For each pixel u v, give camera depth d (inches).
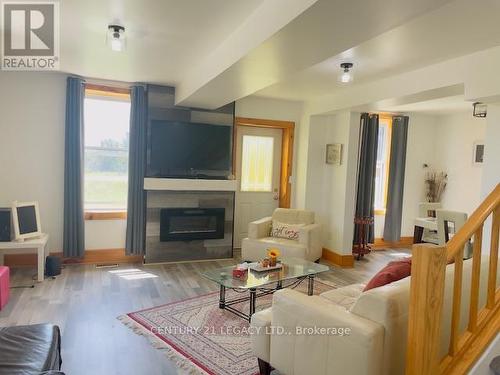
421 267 64.6
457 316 71.7
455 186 254.1
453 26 97.3
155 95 193.6
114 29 108.9
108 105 195.6
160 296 148.7
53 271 168.2
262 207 239.1
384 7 68.0
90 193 196.5
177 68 156.3
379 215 263.9
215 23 103.4
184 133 199.8
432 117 268.2
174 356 103.3
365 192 233.3
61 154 183.2
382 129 261.9
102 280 165.9
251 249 194.4
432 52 119.3
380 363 70.2
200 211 205.2
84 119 184.7
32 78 176.6
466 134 247.4
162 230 197.0
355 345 71.1
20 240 159.5
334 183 217.9
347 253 209.2
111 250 197.2
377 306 72.2
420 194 270.7
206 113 206.7
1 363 64.3
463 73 122.4
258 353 93.7
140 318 126.6
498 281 90.9
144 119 192.2
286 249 184.9
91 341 110.0
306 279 176.7
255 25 94.3
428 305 64.4
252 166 234.5
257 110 223.8
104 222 195.2
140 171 192.5
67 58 146.8
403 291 74.8
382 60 129.7
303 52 97.1
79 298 143.2
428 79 136.0
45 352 70.3
